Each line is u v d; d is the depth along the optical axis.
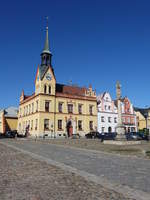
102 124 62.66
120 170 9.90
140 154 16.03
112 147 22.89
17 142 33.12
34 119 54.97
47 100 54.03
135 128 68.94
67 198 5.71
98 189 6.64
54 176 8.47
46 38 59.19
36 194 6.06
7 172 9.23
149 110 72.69
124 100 68.44
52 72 55.91
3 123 72.44
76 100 58.91
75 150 20.02
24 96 68.31
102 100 64.44
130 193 6.21
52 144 28.28
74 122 57.31
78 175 8.67
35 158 13.84
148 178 8.20
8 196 5.87
